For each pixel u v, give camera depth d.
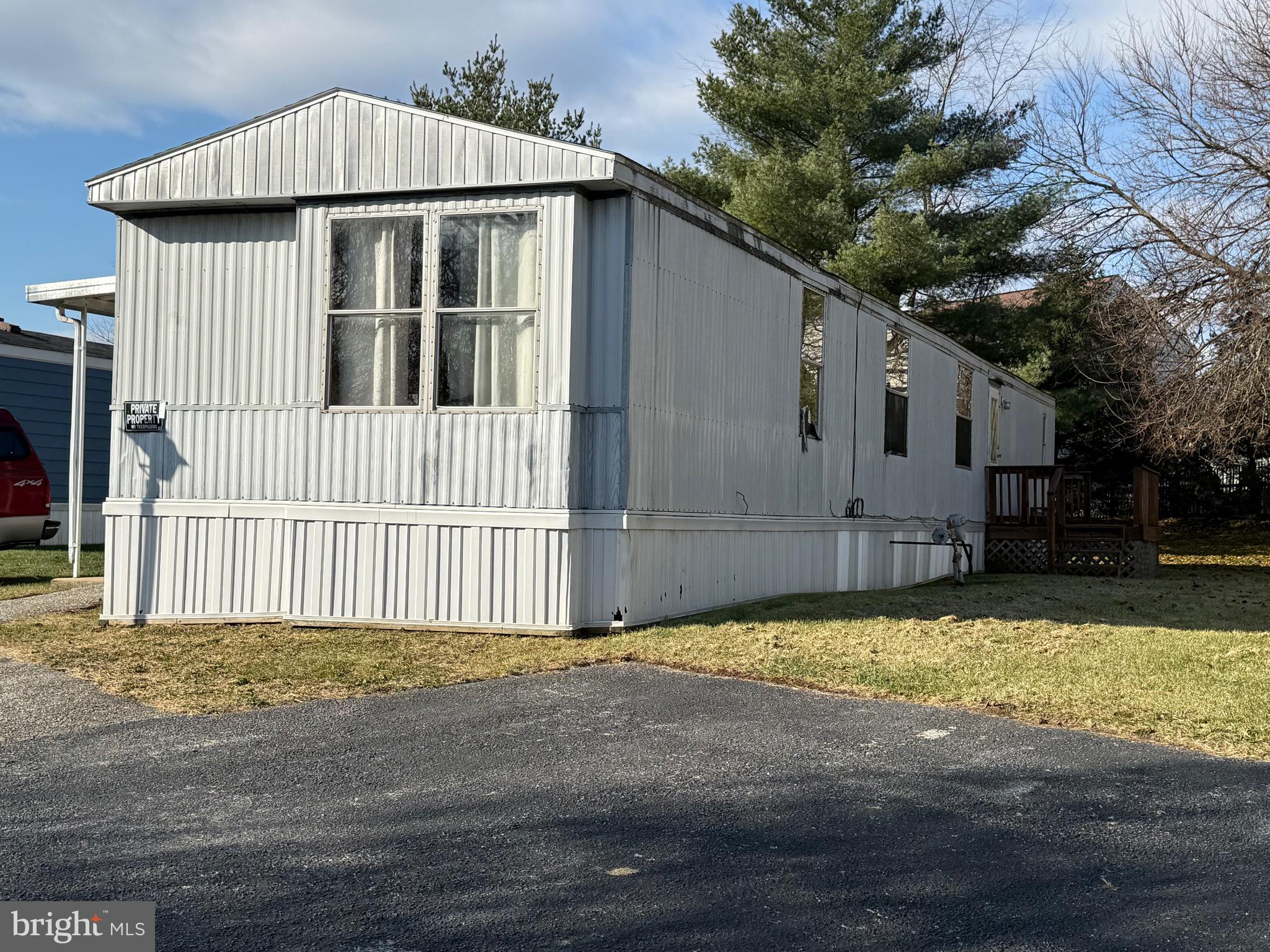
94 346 19.77
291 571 9.32
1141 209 22.67
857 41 25.31
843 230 24.08
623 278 8.95
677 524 9.81
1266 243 18.80
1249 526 26.91
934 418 16.61
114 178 9.64
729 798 5.05
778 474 11.82
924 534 16.19
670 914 3.77
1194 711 6.70
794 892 3.97
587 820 4.74
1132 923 3.73
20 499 14.41
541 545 8.86
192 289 9.79
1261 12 20.17
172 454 9.74
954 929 3.67
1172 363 20.47
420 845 4.43
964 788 5.23
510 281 8.95
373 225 9.21
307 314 9.33
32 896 3.90
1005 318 26.03
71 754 5.75
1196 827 4.71
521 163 8.84
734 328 10.82
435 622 9.05
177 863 4.22
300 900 3.86
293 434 9.41
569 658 8.14
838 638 8.89
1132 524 17.33
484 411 8.96
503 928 3.65
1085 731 6.30
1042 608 11.05
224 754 5.75
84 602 11.20
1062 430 26.72
